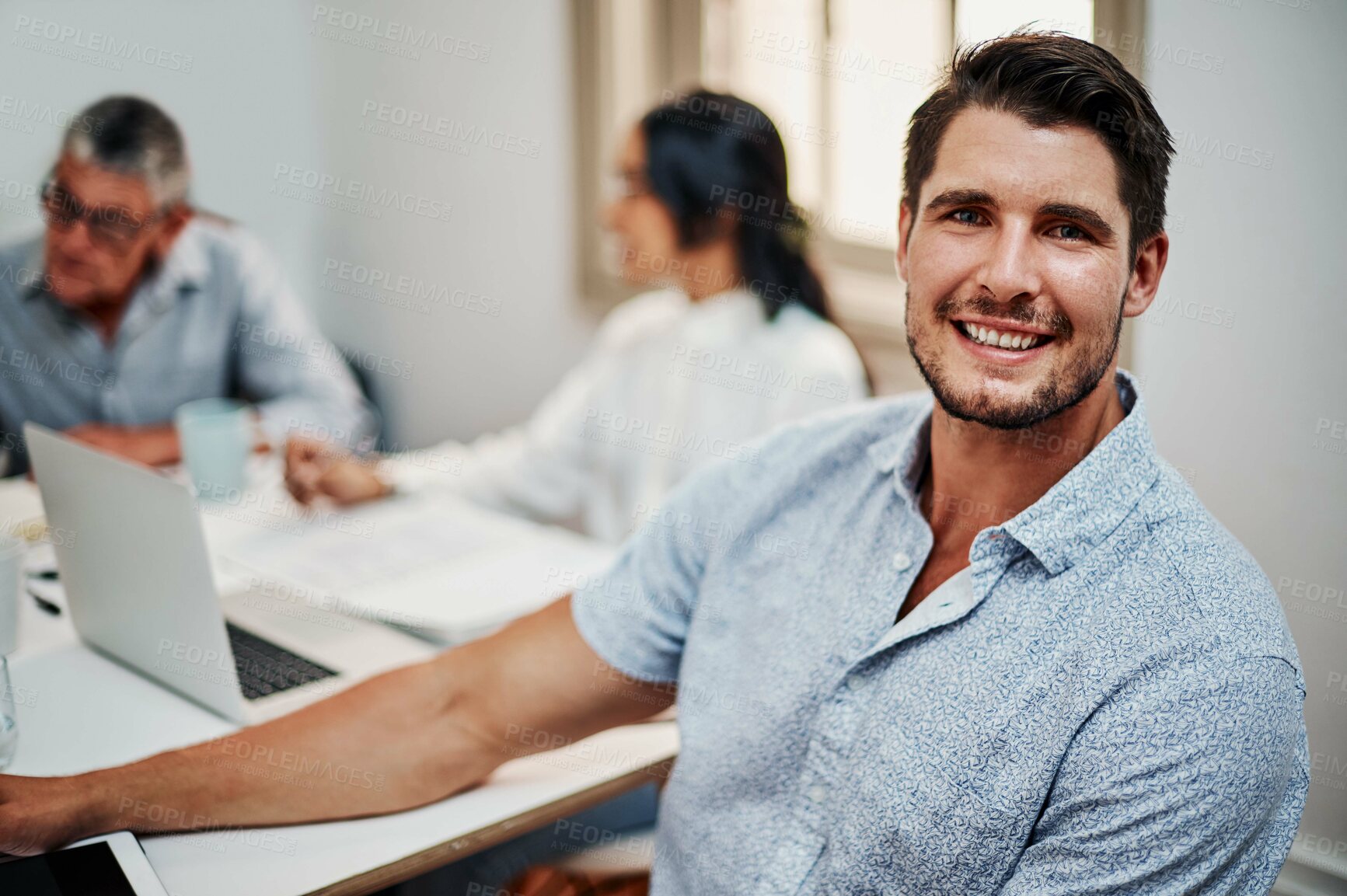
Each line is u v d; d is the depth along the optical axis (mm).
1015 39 871
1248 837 809
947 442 932
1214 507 1541
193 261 2150
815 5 2264
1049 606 861
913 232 908
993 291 837
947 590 915
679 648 1159
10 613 1242
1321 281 1374
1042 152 823
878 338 2170
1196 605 819
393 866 988
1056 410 854
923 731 882
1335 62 1327
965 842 859
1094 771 810
